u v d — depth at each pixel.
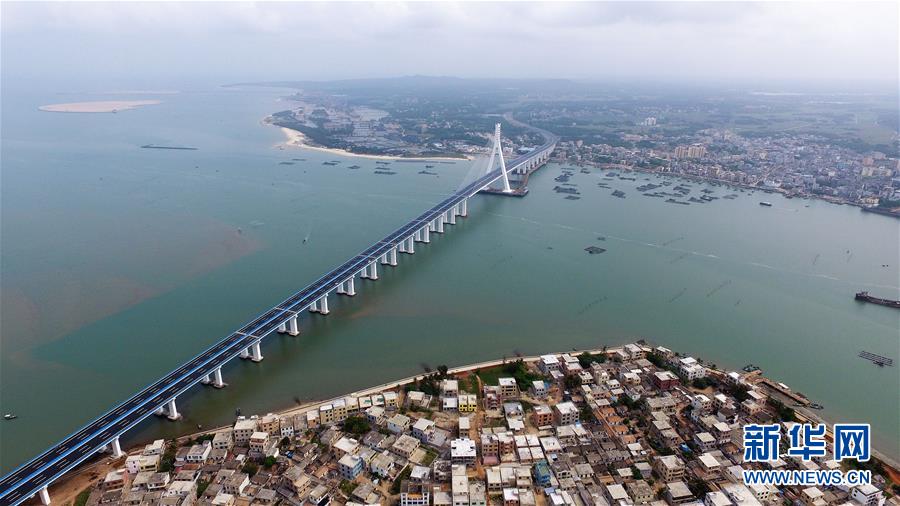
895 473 176.88
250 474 169.00
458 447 175.50
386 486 164.88
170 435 194.75
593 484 165.12
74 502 159.62
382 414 194.75
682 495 157.88
